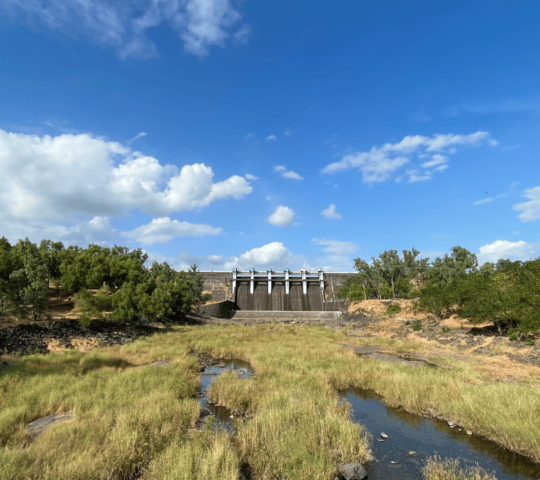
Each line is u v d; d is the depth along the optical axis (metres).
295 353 30.59
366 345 40.66
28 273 37.78
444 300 50.72
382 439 13.95
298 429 12.56
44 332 32.75
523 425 13.14
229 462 9.98
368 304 83.81
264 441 11.91
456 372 22.94
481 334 39.28
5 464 9.02
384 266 108.62
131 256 91.81
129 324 47.28
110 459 10.05
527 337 32.50
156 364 26.50
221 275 136.75
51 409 15.06
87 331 37.25
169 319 63.50
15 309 34.78
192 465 9.66
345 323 78.19
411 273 106.69
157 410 13.85
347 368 24.27
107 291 47.31
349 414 16.03
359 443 12.46
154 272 90.38
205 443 11.24
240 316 101.31
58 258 64.56
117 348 32.44
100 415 13.88
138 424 12.58
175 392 17.73
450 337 41.84
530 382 20.84
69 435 11.65
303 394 17.05
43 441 11.18
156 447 11.31
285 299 124.38
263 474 10.06
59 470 9.12
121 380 19.03
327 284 132.88
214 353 32.94
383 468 11.61
